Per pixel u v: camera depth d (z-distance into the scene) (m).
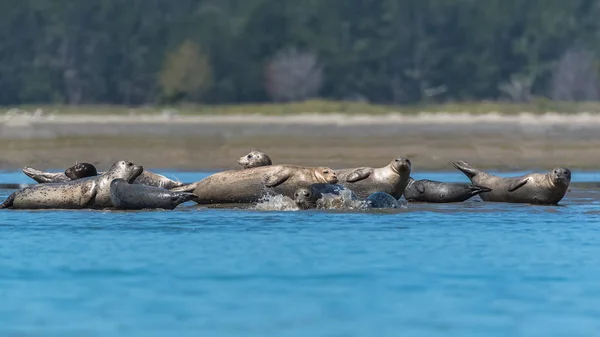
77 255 45.91
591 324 33.31
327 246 48.34
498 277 40.81
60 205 63.84
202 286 39.03
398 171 67.56
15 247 48.25
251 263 43.75
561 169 67.44
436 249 47.59
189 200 66.56
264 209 63.66
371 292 38.00
